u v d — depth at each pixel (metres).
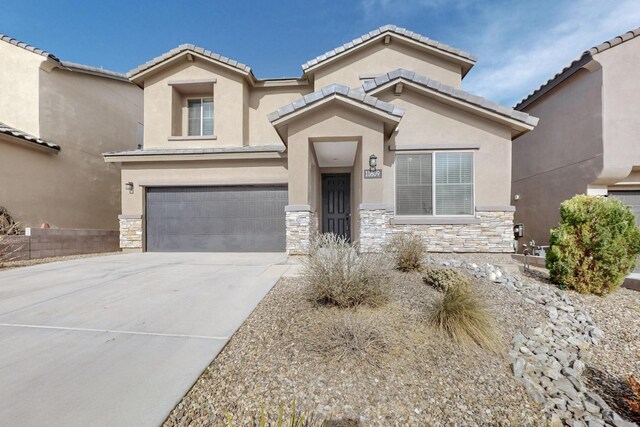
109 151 15.31
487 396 3.00
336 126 8.93
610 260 5.77
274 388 2.92
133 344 3.61
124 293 5.59
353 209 12.16
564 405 2.98
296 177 9.03
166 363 3.21
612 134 9.77
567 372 3.56
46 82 12.34
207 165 11.84
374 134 8.88
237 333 3.94
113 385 2.83
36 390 2.75
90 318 4.39
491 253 9.77
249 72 12.76
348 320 3.95
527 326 4.49
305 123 8.99
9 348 3.51
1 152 10.71
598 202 6.02
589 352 4.17
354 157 11.45
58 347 3.54
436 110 10.06
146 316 4.46
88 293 5.61
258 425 2.48
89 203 14.20
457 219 9.81
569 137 11.28
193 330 3.98
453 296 4.27
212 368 3.18
